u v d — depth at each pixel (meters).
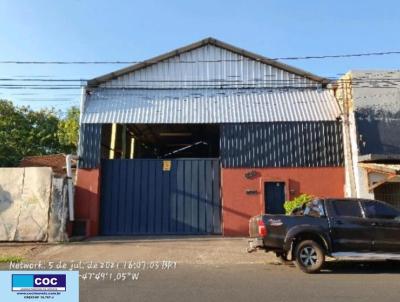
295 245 10.83
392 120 18.81
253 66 20.89
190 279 9.52
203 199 19.17
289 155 19.36
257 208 18.86
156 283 9.00
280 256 12.17
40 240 16.52
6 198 16.88
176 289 8.37
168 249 14.79
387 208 11.17
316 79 20.86
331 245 10.79
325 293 8.06
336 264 11.97
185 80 20.67
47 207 16.78
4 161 38.50
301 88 20.81
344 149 19.39
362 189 17.88
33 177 17.08
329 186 19.12
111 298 7.56
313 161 19.34
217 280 9.41
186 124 20.41
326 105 20.27
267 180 19.11
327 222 10.91
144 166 19.42
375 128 18.62
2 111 41.47
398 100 19.06
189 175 19.39
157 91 20.52
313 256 10.66
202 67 20.80
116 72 20.39
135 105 20.00
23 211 16.75
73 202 18.11
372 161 18.11
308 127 19.67
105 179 19.25
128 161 19.44
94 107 19.88
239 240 17.06
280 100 20.41
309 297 7.71
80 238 17.20
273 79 20.81
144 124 20.67
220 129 19.55
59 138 40.88
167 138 26.39
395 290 8.37
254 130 19.55
